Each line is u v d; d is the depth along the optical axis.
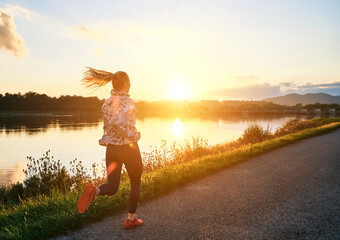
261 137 16.03
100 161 21.11
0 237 2.71
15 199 7.47
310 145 11.45
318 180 5.41
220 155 8.34
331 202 4.01
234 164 7.21
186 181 5.27
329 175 5.87
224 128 59.91
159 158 10.63
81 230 2.99
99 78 3.01
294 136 14.41
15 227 2.89
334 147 10.73
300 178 5.59
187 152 12.11
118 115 2.80
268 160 7.84
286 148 10.49
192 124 78.69
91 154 27.14
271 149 10.16
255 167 6.80
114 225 3.13
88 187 2.57
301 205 3.87
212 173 6.09
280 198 4.21
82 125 84.69
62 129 68.38
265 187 4.88
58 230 2.95
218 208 3.73
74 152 29.00
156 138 36.78
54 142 40.41
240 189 4.73
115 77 2.91
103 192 2.71
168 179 5.02
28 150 31.75
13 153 29.20
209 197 4.25
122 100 2.85
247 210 3.65
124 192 4.11
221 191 4.60
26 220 3.17
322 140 13.45
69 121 109.69
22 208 3.69
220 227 3.09
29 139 45.34
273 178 5.59
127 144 2.82
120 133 2.80
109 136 2.84
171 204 3.90
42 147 34.53
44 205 3.68
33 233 2.83
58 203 3.70
